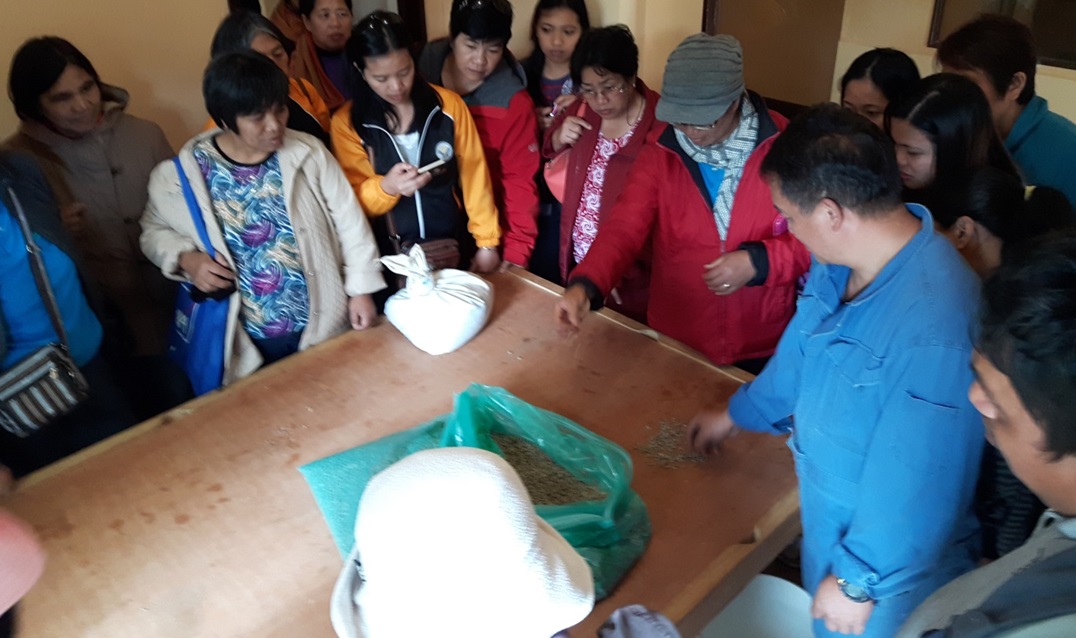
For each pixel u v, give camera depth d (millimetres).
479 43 2088
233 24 1979
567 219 2213
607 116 2002
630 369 1543
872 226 978
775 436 1349
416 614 707
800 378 1173
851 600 1059
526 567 729
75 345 1696
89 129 2004
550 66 2562
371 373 1571
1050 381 585
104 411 1776
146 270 2238
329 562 1122
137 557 1149
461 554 704
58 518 1230
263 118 1568
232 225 1716
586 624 1008
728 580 1085
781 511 1184
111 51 2424
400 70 1807
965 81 1433
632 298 2217
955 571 1153
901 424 959
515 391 1487
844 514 1119
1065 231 632
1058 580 580
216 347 1777
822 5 3564
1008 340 615
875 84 1844
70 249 1673
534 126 2271
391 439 1333
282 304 1798
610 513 1105
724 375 1510
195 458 1350
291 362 1616
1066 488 639
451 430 1264
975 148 1420
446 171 2023
